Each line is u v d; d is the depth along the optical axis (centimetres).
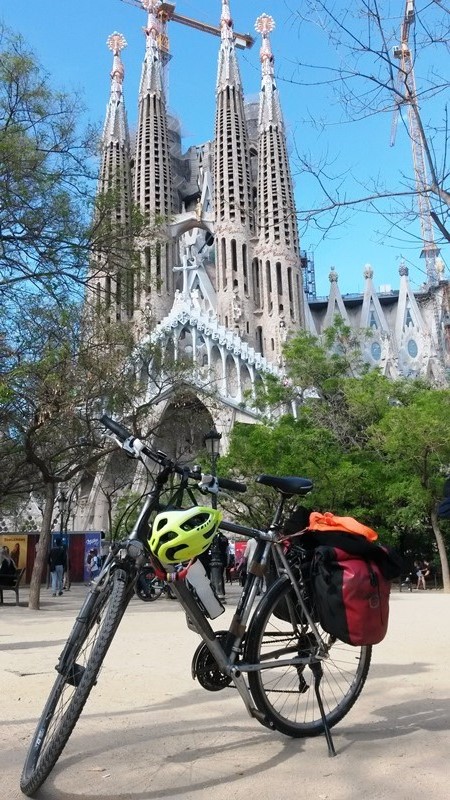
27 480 2666
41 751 340
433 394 3388
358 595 396
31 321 1869
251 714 406
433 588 3731
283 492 441
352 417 3569
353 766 366
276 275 8194
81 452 2259
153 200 8875
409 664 732
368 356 10588
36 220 1697
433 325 10400
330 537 416
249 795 326
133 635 1116
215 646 397
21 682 671
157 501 389
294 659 412
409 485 3089
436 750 392
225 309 8312
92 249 1869
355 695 445
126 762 383
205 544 378
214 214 8919
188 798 323
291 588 424
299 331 3919
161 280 2070
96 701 566
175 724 475
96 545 4222
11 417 1920
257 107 10088
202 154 10331
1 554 2217
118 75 9856
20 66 1677
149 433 2355
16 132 1686
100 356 2083
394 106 802
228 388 6762
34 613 1781
